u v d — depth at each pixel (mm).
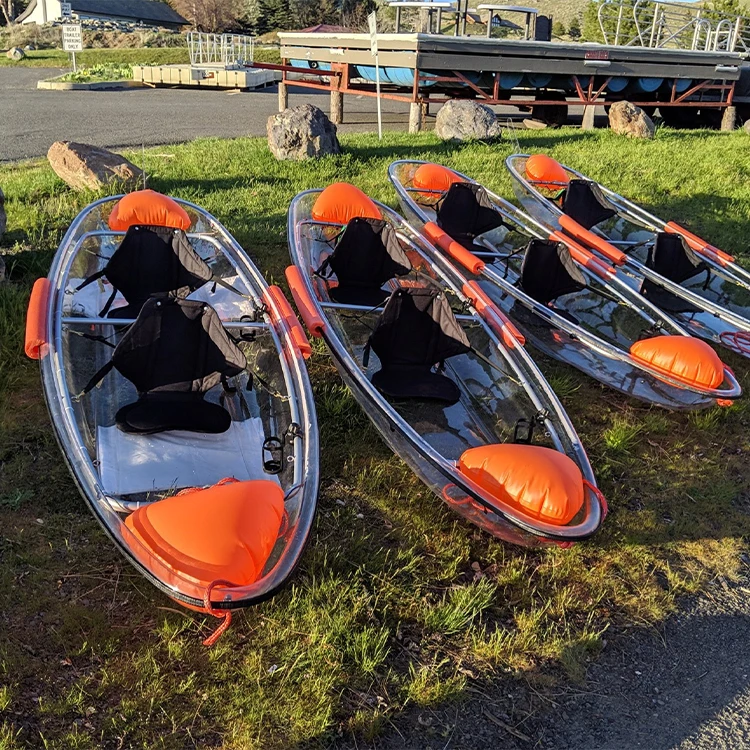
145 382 4512
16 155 11039
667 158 12836
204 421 4359
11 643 3283
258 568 3193
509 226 8359
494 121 13047
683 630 3936
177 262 5832
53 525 3969
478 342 5766
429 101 14039
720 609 4098
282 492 3525
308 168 10320
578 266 6750
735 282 7641
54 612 3479
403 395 4988
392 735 3186
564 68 15047
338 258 6309
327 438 5051
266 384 4805
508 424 5066
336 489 4609
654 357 5648
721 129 18188
